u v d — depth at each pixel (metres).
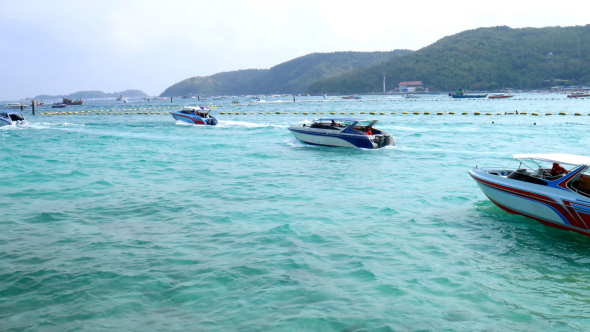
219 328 7.11
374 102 135.25
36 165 21.89
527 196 12.23
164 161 23.19
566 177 11.62
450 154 24.73
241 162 22.75
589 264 9.77
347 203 14.43
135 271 9.12
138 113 79.31
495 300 8.09
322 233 11.46
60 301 7.91
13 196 15.41
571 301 8.09
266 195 15.59
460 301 8.03
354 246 10.55
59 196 15.44
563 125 42.28
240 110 85.75
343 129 27.25
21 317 7.39
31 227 11.98
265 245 10.59
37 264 9.45
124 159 23.91
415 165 21.33
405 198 15.01
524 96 169.12
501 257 10.07
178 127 44.59
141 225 12.18
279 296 8.12
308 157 24.11
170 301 7.95
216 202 14.64
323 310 7.65
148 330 7.05
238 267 9.33
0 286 8.44
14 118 48.59
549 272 9.31
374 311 7.63
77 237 11.18
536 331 7.12
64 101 129.88
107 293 8.20
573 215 11.35
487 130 38.47
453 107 88.38
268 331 7.03
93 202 14.62
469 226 12.12
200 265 9.45
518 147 27.47
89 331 7.01
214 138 33.97
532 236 11.44
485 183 13.35
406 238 11.16
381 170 20.16
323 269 9.27
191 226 12.08
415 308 7.75
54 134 38.53
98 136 36.53
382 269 9.30
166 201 14.76
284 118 59.59
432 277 8.96
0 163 22.33
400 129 40.06
